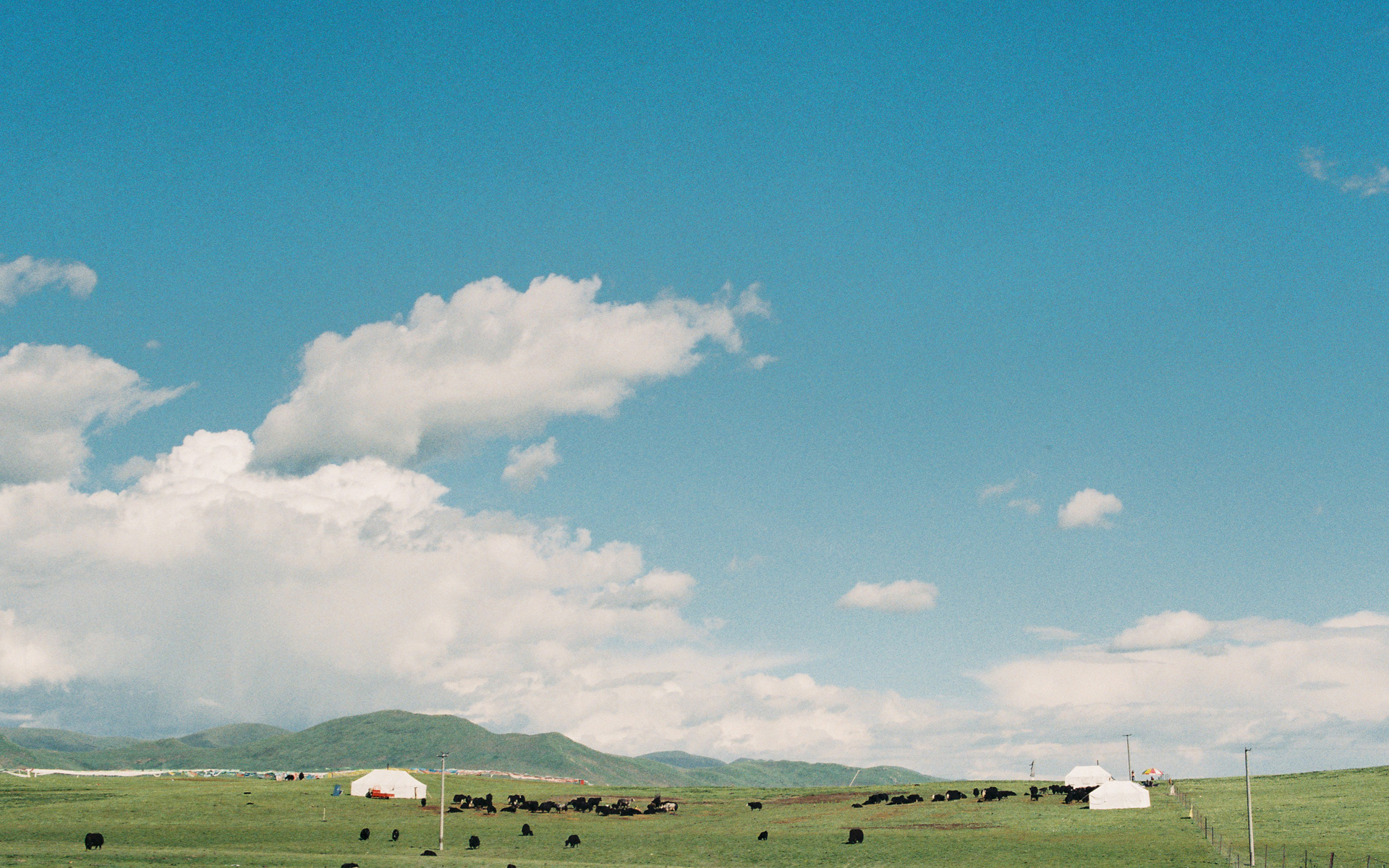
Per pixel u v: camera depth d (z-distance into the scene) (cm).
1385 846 10969
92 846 12700
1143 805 15162
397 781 19550
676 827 15512
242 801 18050
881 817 15738
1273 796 15625
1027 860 11200
